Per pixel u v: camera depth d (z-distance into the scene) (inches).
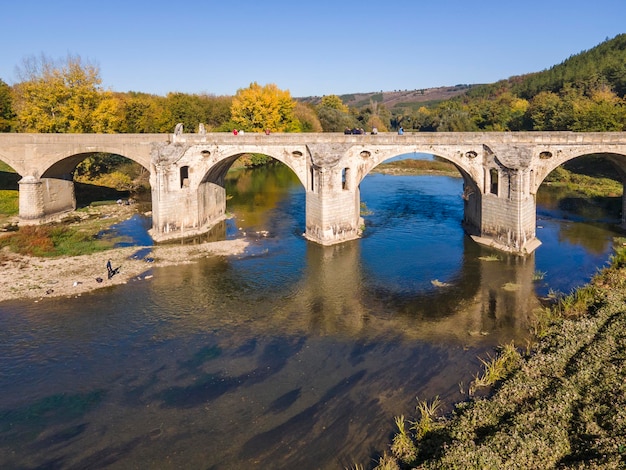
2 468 712.4
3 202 2293.3
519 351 1005.8
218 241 1855.3
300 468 703.7
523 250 1651.1
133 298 1307.8
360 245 1791.3
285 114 4025.6
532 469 619.2
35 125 2433.6
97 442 765.3
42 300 1285.7
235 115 3809.1
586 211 2257.6
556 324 1072.8
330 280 1448.1
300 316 1206.9
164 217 1855.3
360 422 798.5
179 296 1326.3
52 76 2487.7
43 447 756.0
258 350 1042.1
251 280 1448.1
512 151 1688.0
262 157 4266.7
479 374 927.7
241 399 867.4
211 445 753.6
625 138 1659.7
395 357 1005.8
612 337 941.8
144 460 724.7
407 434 759.1
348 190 1846.7
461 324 1152.2
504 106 4842.5
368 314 1217.4
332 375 941.2
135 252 1694.1
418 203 2541.8
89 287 1371.8
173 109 3841.0
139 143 1956.2
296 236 1926.7
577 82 4881.9
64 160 2065.7
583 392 775.7
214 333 1120.2
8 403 864.9
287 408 839.7
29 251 1649.9
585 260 1568.7
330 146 1813.5
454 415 786.2
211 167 1911.9
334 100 6205.7
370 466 701.3
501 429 707.4
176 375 948.0
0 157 2033.7
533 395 800.9
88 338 1094.4
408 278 1456.7
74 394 890.1
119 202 2497.5
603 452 615.8
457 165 1887.3
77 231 1910.7
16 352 1033.5
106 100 2541.8
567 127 3501.5
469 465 625.9
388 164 4092.0
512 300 1282.0
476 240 1811.0
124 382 926.4
